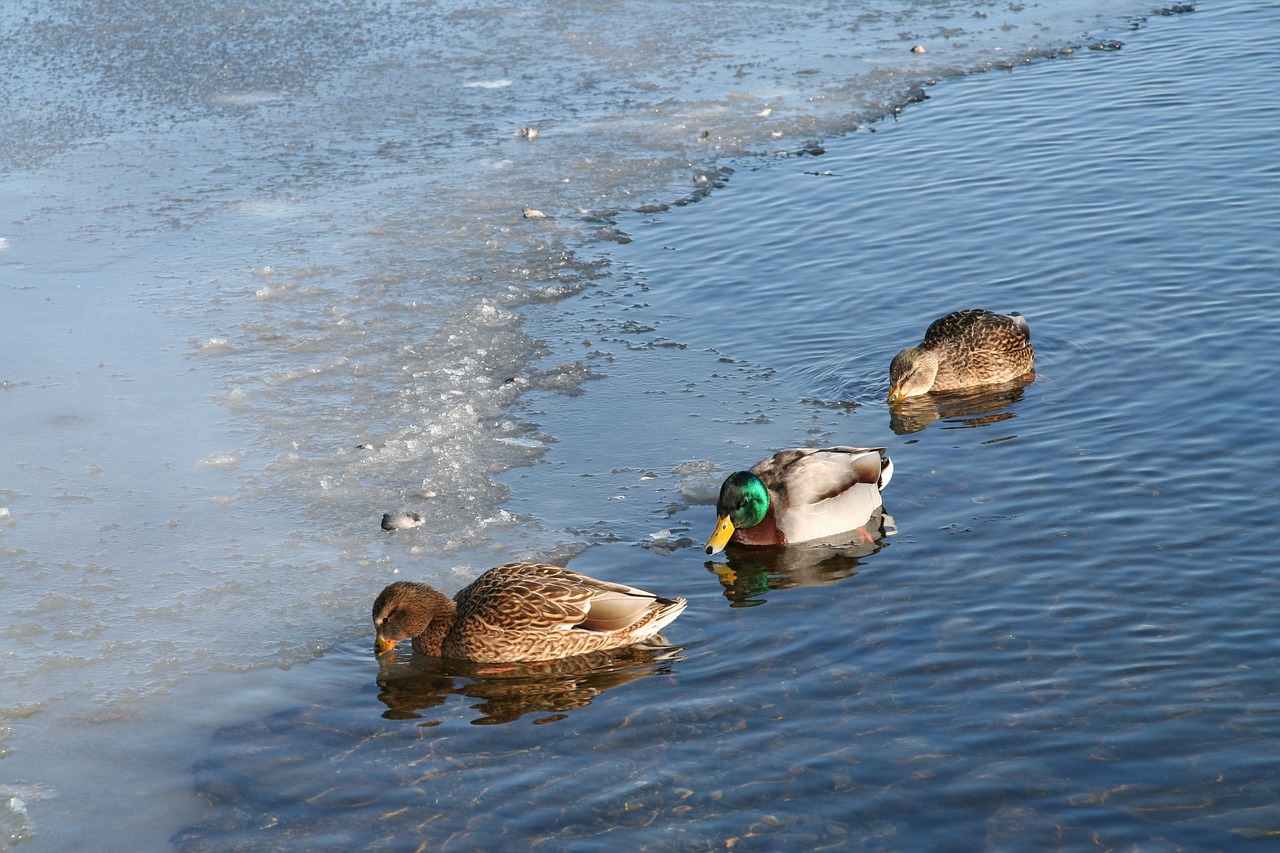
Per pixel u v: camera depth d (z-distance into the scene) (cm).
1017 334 1395
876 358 1481
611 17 2981
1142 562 1025
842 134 2225
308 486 1232
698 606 1026
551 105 2444
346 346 1557
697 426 1343
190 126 2394
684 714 876
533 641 954
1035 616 965
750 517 1102
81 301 1698
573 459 1280
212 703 914
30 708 907
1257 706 841
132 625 1011
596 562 1095
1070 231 1753
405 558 1107
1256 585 981
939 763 803
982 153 2077
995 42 2655
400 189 2084
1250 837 727
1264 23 2611
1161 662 895
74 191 2106
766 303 1645
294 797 807
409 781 819
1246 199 1786
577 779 810
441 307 1666
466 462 1272
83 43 2873
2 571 1088
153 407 1403
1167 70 2380
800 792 784
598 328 1597
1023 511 1127
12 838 778
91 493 1221
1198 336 1438
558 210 1984
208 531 1152
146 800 810
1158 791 767
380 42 2845
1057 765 795
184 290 1731
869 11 2944
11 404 1412
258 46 2828
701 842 745
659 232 1894
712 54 2695
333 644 990
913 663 917
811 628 978
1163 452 1206
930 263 1712
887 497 1179
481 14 3030
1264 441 1205
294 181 2128
